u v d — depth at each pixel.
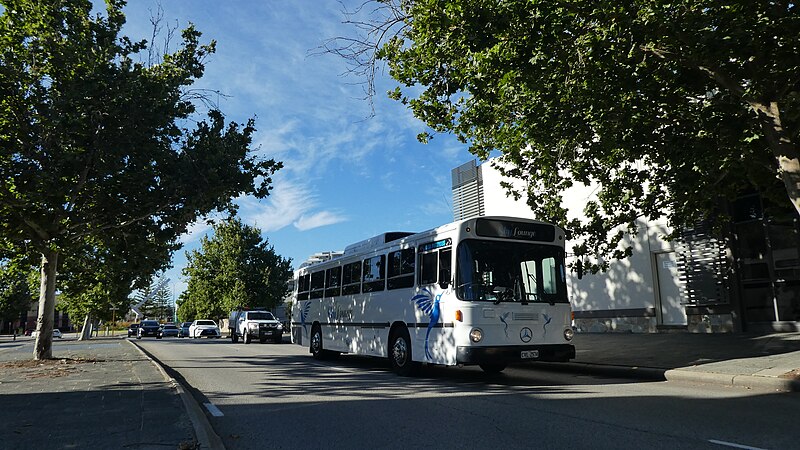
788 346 12.20
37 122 13.34
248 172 15.34
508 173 14.52
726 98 10.16
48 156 13.71
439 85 11.55
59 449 5.30
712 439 5.79
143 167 14.73
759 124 9.94
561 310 10.75
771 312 15.34
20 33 13.88
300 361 16.42
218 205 15.68
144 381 10.33
